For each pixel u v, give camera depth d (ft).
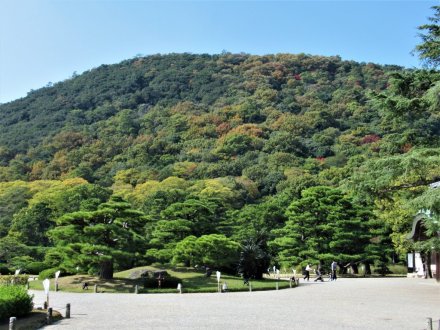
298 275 174.40
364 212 169.27
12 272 161.17
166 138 415.85
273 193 298.56
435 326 49.55
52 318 56.24
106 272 117.91
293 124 409.28
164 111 485.97
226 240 124.47
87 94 562.66
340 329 47.73
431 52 82.69
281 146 364.99
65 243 119.44
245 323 52.21
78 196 227.61
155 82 597.52
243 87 552.41
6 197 277.85
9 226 242.17
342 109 441.68
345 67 611.88
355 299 82.12
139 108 522.47
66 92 583.58
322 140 380.17
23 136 453.58
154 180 312.09
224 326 49.93
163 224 141.08
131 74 622.13
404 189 87.97
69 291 105.70
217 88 558.97
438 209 66.39
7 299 52.54
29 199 276.41
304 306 71.00
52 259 132.05
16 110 549.13
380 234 174.81
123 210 115.55
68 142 412.98
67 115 508.12
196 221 145.59
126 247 115.65
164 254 128.36
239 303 76.54
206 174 326.24
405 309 66.28
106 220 115.24
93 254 108.27
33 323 51.13
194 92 570.05
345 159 331.16
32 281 126.21
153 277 113.91
